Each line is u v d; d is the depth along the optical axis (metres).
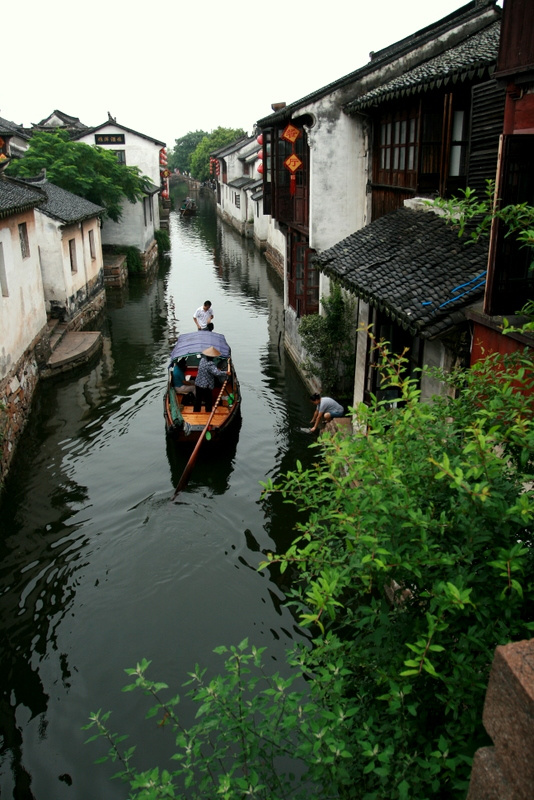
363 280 8.23
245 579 8.55
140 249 30.62
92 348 17.77
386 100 10.40
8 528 9.71
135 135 35.75
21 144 32.97
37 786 5.77
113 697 6.71
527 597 3.08
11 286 13.07
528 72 5.34
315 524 4.03
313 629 7.61
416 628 3.24
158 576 8.60
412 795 2.99
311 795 3.10
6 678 6.98
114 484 10.99
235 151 49.62
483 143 7.73
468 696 2.95
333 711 3.23
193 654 7.27
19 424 12.79
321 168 12.82
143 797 2.90
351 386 13.41
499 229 5.39
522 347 5.36
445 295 6.69
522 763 1.87
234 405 12.57
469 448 3.04
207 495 10.62
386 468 3.16
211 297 25.97
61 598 8.20
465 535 3.09
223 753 3.29
